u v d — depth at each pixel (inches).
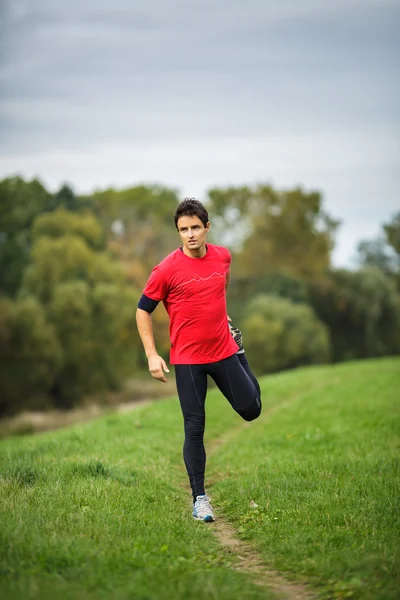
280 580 231.6
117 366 2596.0
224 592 207.0
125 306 2519.7
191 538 269.0
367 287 3722.9
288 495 337.4
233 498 345.4
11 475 345.7
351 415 637.3
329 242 4013.3
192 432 307.4
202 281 293.6
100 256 2603.3
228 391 306.5
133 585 204.8
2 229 2790.4
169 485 375.9
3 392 2235.5
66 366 2423.7
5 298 2367.1
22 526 252.2
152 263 3422.7
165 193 3927.2
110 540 248.8
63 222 2726.4
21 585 199.3
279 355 3120.1
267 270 3929.6
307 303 3609.7
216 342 300.0
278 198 4092.0
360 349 3796.8
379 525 279.7
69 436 542.0
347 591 212.8
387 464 400.8
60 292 2389.3
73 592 199.0
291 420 644.7
